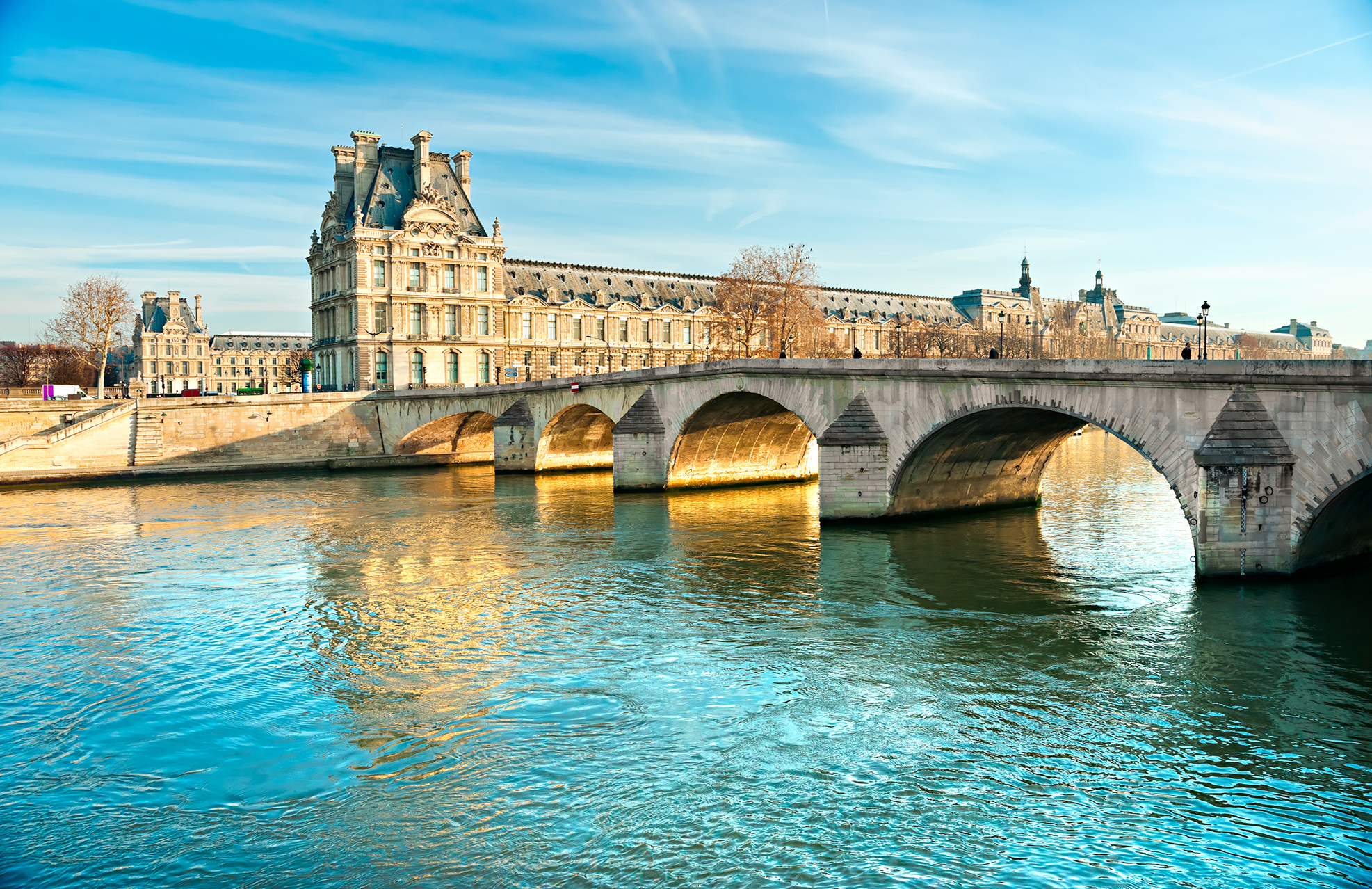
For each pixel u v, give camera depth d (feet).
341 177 418.10
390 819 60.13
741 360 183.42
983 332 625.82
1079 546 138.10
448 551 143.54
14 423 267.39
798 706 77.46
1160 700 77.71
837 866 54.29
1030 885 52.42
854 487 157.38
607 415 235.40
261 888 53.11
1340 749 68.64
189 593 117.60
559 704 78.48
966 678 83.51
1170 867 54.13
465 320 410.52
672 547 143.54
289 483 252.42
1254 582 106.93
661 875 53.62
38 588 120.88
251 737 72.74
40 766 68.23
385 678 85.56
